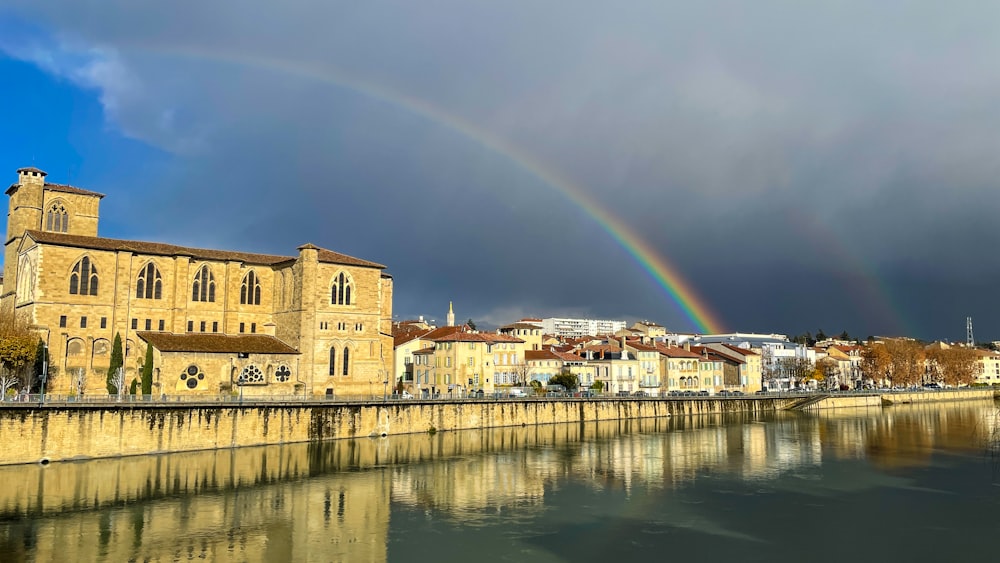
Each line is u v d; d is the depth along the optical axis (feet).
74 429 311.88
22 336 364.99
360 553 196.34
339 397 425.28
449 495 264.72
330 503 250.98
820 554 197.47
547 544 205.16
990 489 278.67
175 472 295.48
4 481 270.26
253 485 276.62
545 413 499.51
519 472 310.45
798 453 370.32
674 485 285.02
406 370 647.15
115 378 392.06
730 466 329.31
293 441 377.91
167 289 453.58
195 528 217.97
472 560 191.01
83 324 420.36
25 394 329.93
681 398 587.27
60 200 484.74
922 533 217.15
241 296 492.13
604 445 397.39
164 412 336.49
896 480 296.51
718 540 209.67
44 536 206.80
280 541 206.49
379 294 507.30
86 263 424.46
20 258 440.86
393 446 380.37
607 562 189.88
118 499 250.78
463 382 584.81
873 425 519.60
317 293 474.90
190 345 411.95
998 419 567.18
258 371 438.40
